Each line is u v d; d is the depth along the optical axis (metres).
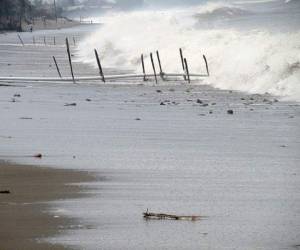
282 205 35.53
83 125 61.44
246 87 90.31
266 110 70.31
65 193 37.69
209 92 88.56
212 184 40.00
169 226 31.91
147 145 51.97
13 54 186.25
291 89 83.06
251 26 197.50
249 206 35.34
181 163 45.75
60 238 29.91
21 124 61.97
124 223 32.25
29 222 32.16
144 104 76.62
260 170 43.69
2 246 28.72
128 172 43.09
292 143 52.69
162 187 39.22
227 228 31.66
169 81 105.25
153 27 163.25
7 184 39.84
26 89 93.94
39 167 44.28
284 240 29.98
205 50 115.69
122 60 144.12
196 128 59.84
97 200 36.28
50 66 141.62
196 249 28.89
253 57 93.38
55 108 73.00
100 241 29.66
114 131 58.28
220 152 49.47
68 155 48.22
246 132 57.72
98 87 97.62
